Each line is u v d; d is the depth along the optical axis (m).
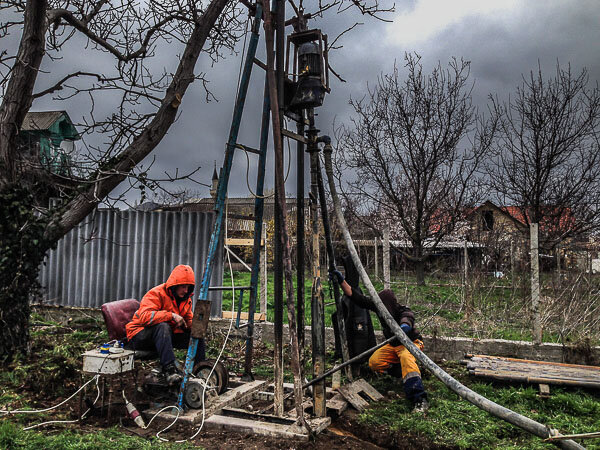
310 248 16.02
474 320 8.61
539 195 16.12
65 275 10.52
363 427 4.92
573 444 3.17
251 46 5.41
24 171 7.41
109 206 6.90
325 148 5.64
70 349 6.11
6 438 3.94
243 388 5.64
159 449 3.95
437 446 4.49
